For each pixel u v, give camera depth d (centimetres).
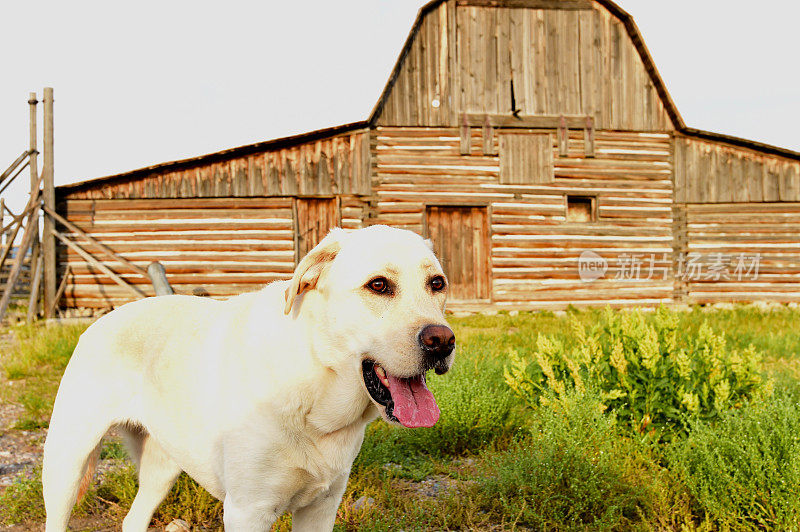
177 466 275
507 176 1558
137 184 1453
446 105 1545
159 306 266
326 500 238
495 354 733
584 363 463
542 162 1573
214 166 1460
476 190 1546
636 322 491
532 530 330
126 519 277
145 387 249
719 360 438
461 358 579
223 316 243
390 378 206
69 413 249
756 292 1622
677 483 345
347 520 330
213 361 228
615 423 400
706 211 1630
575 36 1600
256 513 216
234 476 215
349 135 1502
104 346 256
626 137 1608
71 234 1441
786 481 306
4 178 1382
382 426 485
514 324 1230
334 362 209
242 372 217
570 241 1571
